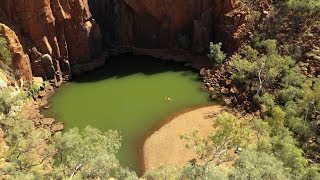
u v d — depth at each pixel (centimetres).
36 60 5853
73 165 3472
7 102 4862
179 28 6906
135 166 4634
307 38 5856
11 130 4147
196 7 6744
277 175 3216
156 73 6500
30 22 5719
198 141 4250
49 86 5962
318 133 4794
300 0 6122
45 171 3556
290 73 5516
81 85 6156
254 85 5747
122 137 5091
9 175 3366
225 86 6047
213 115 5475
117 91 6044
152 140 5031
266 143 4091
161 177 3656
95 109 5631
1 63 5303
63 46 6131
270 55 5756
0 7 5584
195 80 6322
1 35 5372
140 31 6950
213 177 3241
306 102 5000
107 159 3503
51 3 5878
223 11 6644
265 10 6431
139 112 5591
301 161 4119
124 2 6794
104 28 7000
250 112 5472
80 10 6150
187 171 3506
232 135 4022
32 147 3881
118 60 6812
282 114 4812
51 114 5484
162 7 6750
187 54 6850
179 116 5494
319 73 5478
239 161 3569
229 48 6531
